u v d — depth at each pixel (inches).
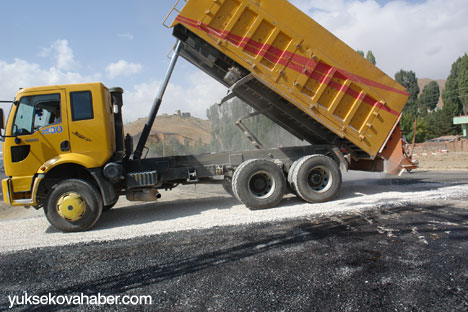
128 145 238.8
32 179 198.4
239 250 142.3
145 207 272.4
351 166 296.7
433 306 90.0
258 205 224.5
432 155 820.0
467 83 1955.0
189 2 208.4
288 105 253.1
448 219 174.7
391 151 255.0
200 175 236.8
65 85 204.1
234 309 93.6
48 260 146.3
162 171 232.1
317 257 128.7
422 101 2596.0
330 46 229.6
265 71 220.7
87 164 197.6
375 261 122.0
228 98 292.8
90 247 162.4
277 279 111.1
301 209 215.9
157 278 119.0
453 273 109.1
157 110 241.1
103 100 207.2
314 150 254.4
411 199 227.5
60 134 200.7
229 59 236.4
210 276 117.3
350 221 178.4
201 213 225.9
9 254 157.8
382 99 242.1
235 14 213.0
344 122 239.6
